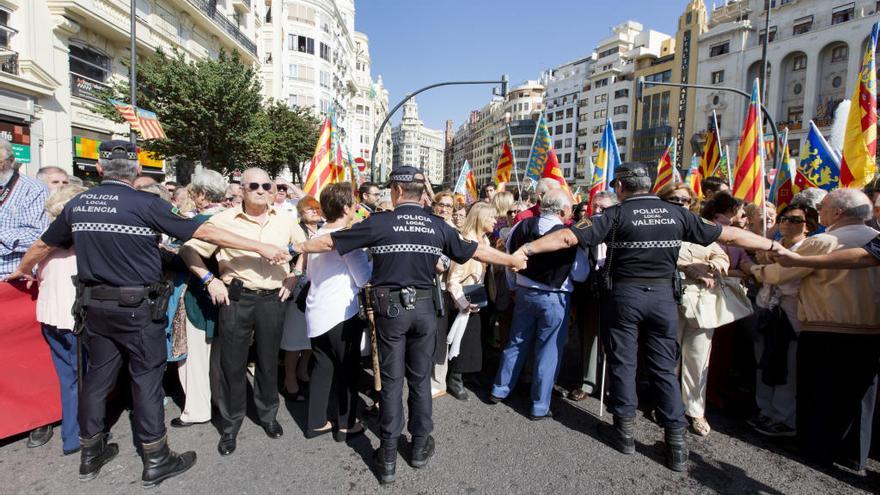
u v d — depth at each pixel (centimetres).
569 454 312
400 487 273
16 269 307
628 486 277
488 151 11962
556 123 8406
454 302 390
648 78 6084
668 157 849
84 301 262
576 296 416
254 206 318
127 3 1720
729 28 4750
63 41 1474
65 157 1486
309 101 4300
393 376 282
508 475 287
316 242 283
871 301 282
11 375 303
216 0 2539
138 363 270
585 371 412
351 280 322
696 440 335
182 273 342
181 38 2175
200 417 347
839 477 289
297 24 4162
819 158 559
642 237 303
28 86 1323
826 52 3919
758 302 351
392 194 305
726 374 397
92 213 259
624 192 327
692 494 270
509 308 466
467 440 330
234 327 305
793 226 350
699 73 5150
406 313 282
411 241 283
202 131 1475
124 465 291
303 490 269
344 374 322
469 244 304
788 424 333
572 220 548
